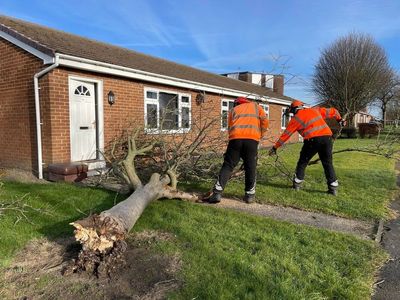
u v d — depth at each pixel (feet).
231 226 15.01
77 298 9.44
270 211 18.11
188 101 40.98
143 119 31.65
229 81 65.57
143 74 32.71
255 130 19.12
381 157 44.68
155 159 26.43
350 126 95.09
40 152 26.25
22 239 12.98
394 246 13.84
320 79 102.94
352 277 10.87
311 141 20.93
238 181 23.97
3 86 28.91
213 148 25.08
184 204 18.13
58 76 25.86
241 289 9.80
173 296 9.42
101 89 29.40
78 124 28.02
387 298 9.96
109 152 29.86
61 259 11.66
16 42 27.07
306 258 12.03
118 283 10.18
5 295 9.50
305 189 22.54
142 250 12.38
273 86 84.64
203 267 11.05
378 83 103.04
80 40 38.01
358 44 100.27
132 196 15.55
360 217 17.30
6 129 29.22
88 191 20.26
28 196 18.81
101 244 10.87
